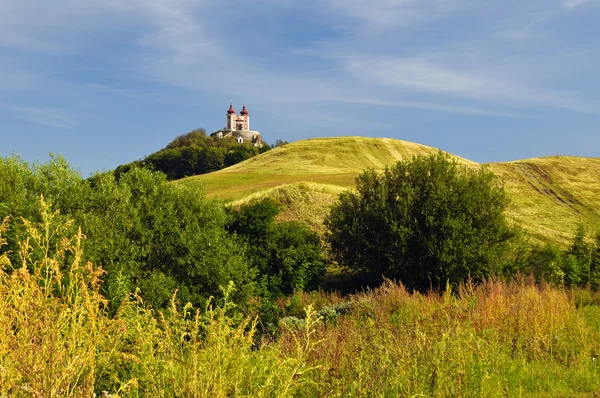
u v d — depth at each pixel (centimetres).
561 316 1048
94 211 1834
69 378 354
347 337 825
